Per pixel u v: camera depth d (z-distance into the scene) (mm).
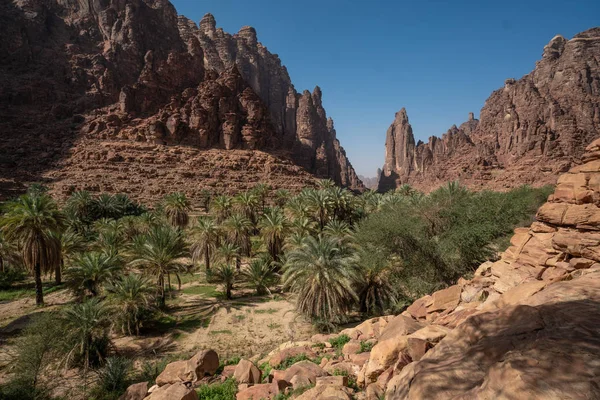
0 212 42719
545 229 9062
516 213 25141
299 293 21656
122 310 22328
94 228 50000
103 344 19031
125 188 75375
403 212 27156
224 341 21859
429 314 9859
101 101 101438
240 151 99812
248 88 117750
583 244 7352
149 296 23922
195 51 123062
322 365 8961
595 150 8430
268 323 25047
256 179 90250
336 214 43594
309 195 42875
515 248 9930
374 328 10781
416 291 22938
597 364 2715
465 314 7773
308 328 23797
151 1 134875
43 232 26719
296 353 10695
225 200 50688
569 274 6840
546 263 8102
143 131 91500
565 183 8805
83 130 90500
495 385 2918
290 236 35406
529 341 3387
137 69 113750
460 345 4113
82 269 25422
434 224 26766
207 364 10680
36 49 106938
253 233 60062
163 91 105375
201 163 89250
